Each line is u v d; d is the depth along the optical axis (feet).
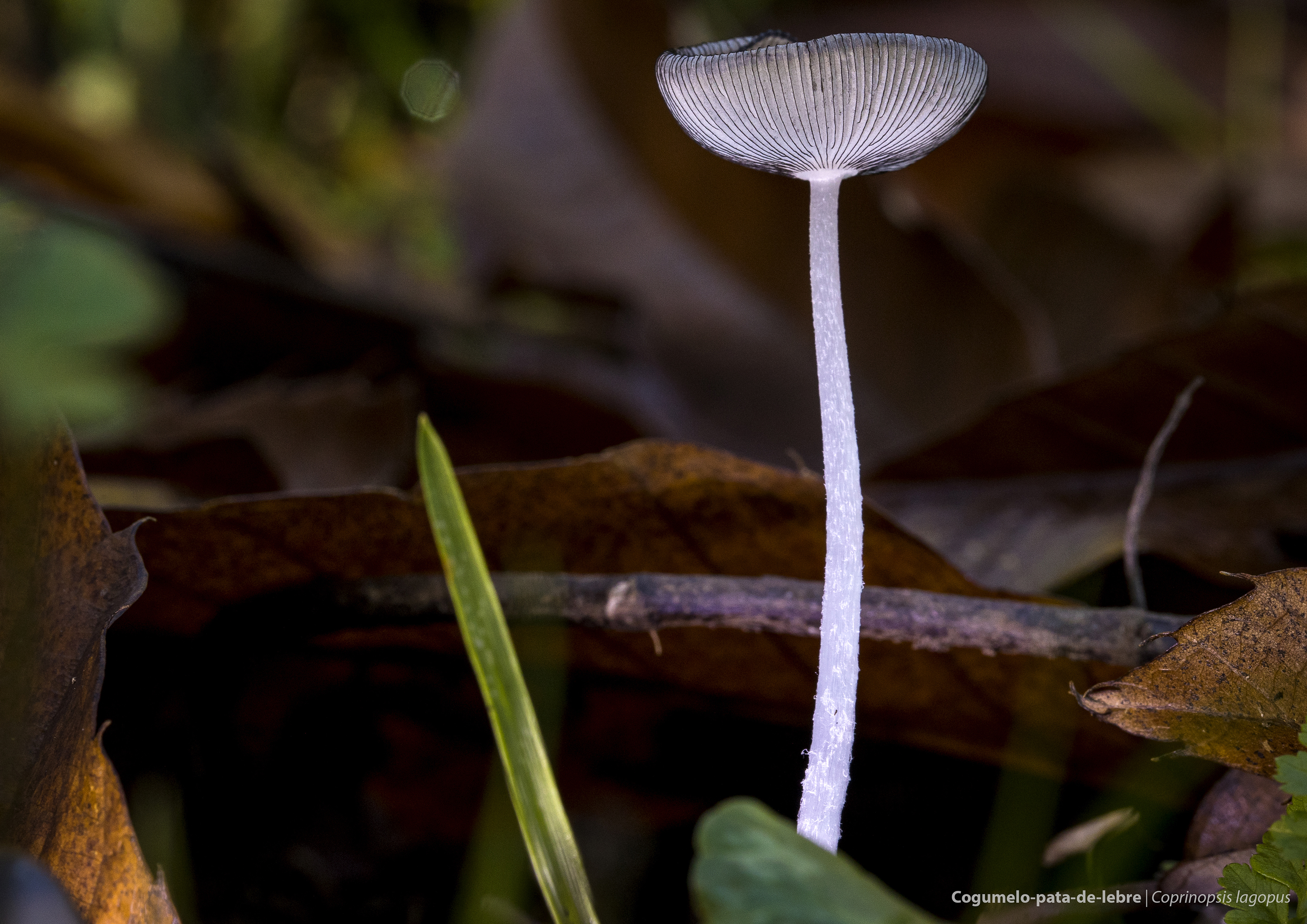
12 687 0.92
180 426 1.26
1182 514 1.15
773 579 0.98
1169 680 0.92
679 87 0.92
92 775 0.89
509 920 0.99
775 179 1.73
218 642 1.01
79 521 0.93
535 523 1.01
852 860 1.03
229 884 1.02
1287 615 0.91
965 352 1.65
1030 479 1.19
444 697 1.04
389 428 1.37
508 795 1.02
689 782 1.05
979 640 0.97
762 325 1.75
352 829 1.04
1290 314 1.12
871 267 1.66
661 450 0.99
